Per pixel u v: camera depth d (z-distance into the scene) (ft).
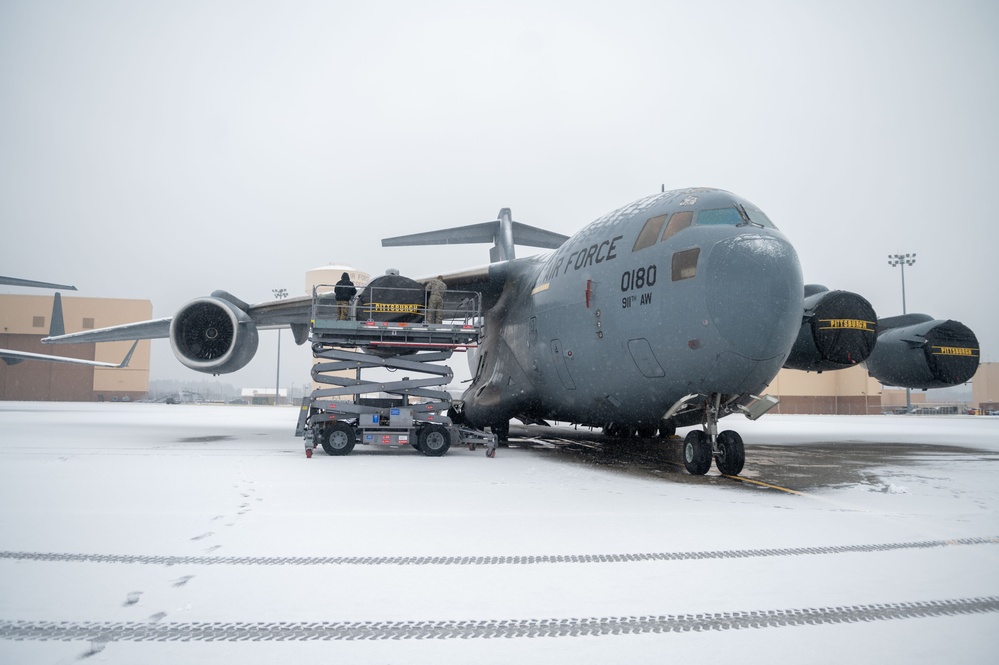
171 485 25.30
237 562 14.44
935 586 13.05
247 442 46.80
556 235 63.93
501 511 20.45
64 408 138.21
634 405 34.65
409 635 10.45
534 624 10.96
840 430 74.43
